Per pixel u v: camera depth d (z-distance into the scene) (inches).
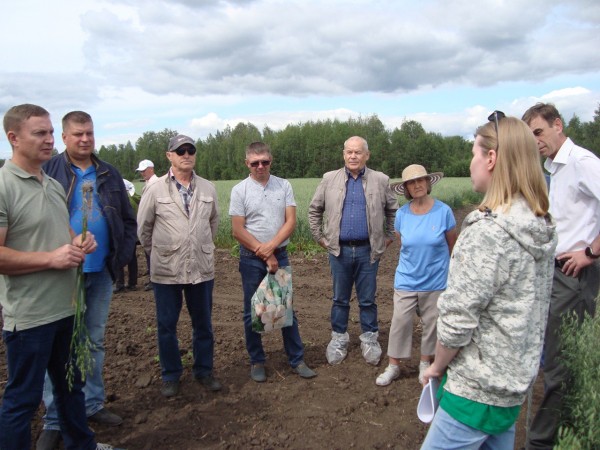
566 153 139.6
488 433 89.1
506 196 87.4
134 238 166.1
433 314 186.2
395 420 164.9
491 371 86.5
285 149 2947.8
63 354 131.7
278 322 185.9
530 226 84.7
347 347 226.5
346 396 181.6
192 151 177.3
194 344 186.4
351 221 202.4
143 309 292.2
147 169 382.9
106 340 229.8
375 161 2920.8
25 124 120.0
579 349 116.5
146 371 198.4
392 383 191.9
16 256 116.0
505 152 87.5
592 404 105.3
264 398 180.1
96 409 161.8
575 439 100.6
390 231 213.0
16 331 120.5
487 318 87.4
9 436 121.3
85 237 130.2
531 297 86.4
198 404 175.5
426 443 94.0
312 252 452.4
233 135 3435.0
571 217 138.8
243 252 194.9
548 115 140.6
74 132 149.9
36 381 123.4
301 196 842.2
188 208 178.5
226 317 274.4
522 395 88.0
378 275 376.2
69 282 128.6
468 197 1115.9
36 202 124.0
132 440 153.6
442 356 89.7
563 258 136.9
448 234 187.9
